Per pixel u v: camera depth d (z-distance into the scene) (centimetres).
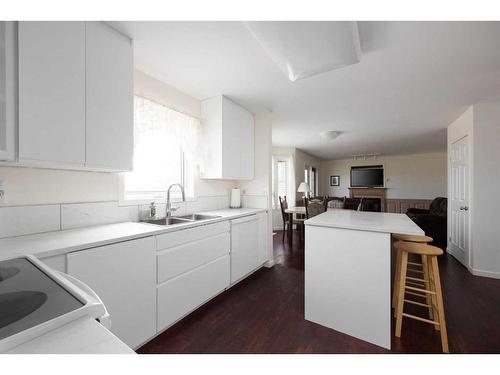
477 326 181
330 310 180
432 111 324
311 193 758
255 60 192
